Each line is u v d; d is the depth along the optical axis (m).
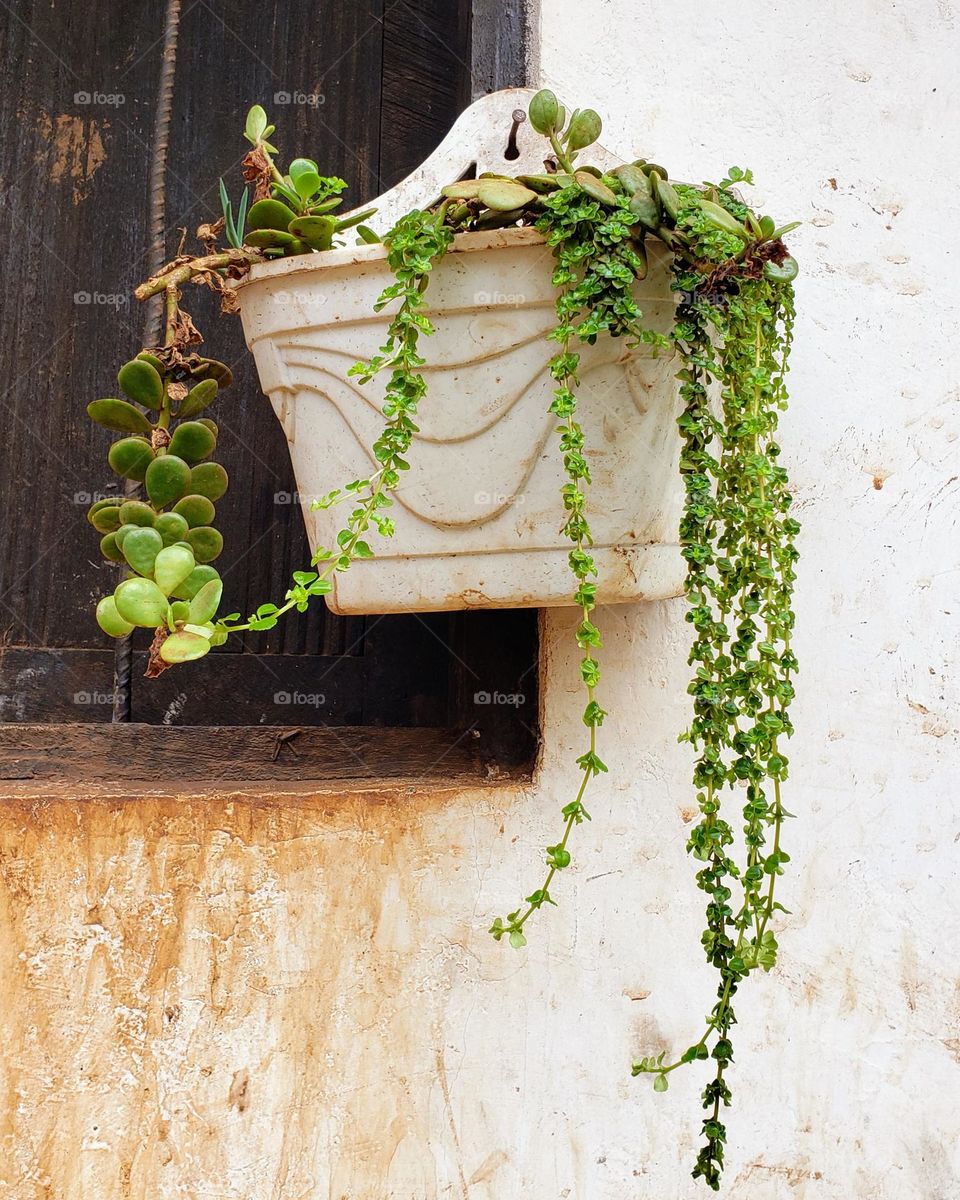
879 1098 1.63
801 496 1.66
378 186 1.69
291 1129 1.51
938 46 1.73
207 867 1.51
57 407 1.64
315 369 1.41
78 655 1.62
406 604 1.41
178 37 1.68
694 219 1.34
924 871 1.66
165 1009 1.49
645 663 1.61
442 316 1.37
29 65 1.66
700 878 1.36
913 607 1.68
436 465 1.38
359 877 1.54
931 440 1.70
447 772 1.60
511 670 1.61
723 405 1.39
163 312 1.62
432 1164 1.54
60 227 1.66
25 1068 1.46
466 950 1.55
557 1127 1.56
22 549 1.62
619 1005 1.58
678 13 1.67
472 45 1.62
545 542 1.38
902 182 1.71
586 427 1.37
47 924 1.47
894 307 1.70
